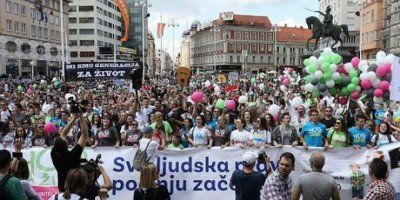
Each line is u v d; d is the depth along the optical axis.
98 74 17.38
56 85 30.03
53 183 8.86
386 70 14.42
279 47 134.25
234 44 130.00
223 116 10.98
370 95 15.01
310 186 5.79
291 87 25.08
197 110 14.12
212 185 9.02
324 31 39.94
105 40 122.50
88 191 5.49
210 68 140.88
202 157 8.99
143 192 5.68
